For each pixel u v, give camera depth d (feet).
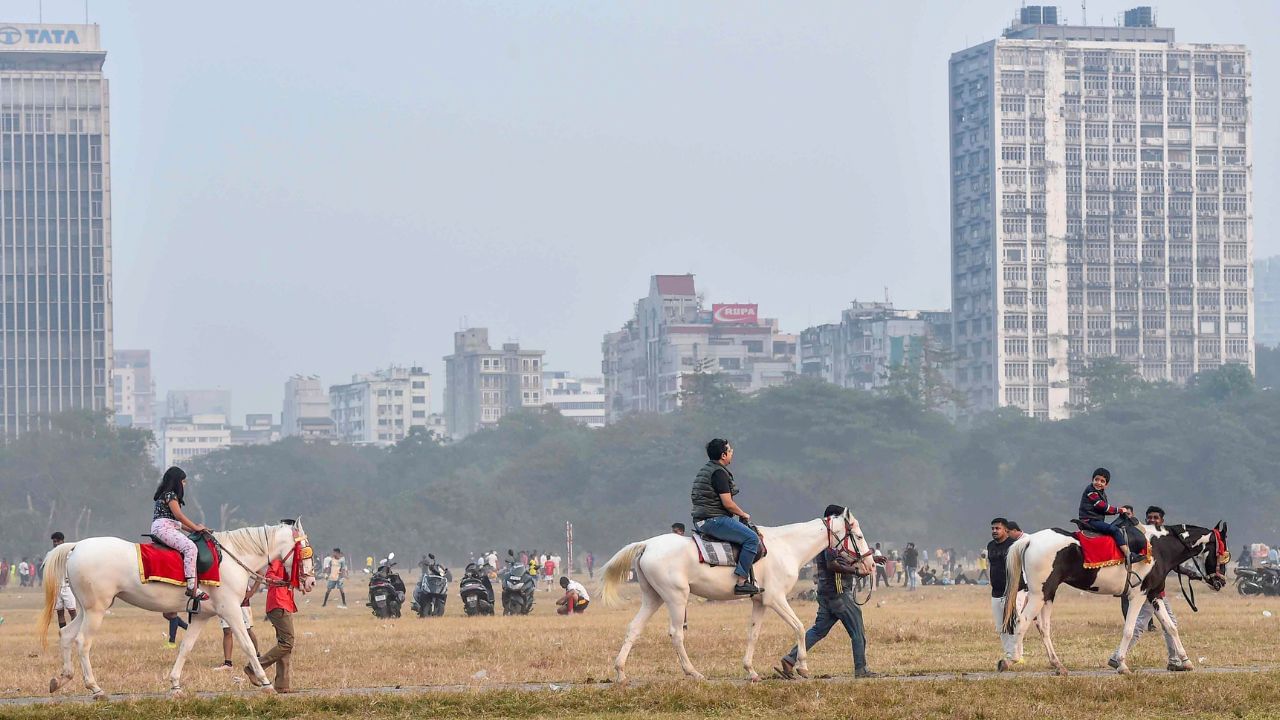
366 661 81.51
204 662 83.66
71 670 64.64
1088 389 602.85
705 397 526.16
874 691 58.44
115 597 63.41
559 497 502.38
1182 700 57.36
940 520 472.03
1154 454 461.37
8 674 76.38
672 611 64.80
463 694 57.82
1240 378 548.72
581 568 466.70
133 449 560.20
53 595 63.16
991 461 475.31
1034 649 83.51
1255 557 291.79
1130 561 68.74
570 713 55.93
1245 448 453.99
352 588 271.28
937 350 629.10
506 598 145.69
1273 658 76.28
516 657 82.58
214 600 63.77
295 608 66.74
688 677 64.85
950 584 243.81
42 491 520.42
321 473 644.27
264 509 620.49
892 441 471.62
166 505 63.93
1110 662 70.13
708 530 65.41
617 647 88.02
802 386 495.00
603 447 515.50
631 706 56.75
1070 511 457.68
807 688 59.41
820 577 68.08
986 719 54.03
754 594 65.57
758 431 483.92
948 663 75.61
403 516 478.18
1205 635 91.40
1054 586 70.18
